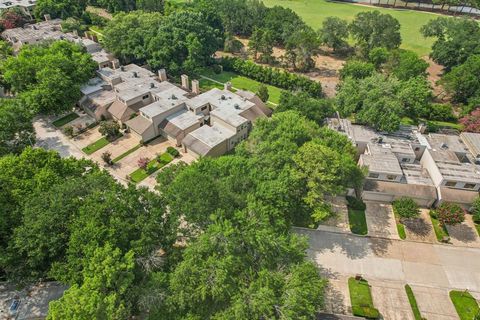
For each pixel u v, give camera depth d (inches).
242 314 1357.0
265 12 5393.7
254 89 4023.1
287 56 4478.3
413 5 7042.3
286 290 1478.8
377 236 2298.2
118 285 1472.7
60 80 3024.1
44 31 4520.2
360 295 1942.7
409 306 1916.8
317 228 2338.8
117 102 3294.8
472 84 3518.7
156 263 1624.0
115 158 2901.1
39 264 1670.8
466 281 2055.9
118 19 4333.2
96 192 1721.2
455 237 2303.2
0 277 1927.9
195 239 1720.0
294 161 2112.5
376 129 2935.5
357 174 2279.8
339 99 3161.9
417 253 2199.8
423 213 2461.9
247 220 1707.7
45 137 3088.1
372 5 7155.5
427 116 3521.2
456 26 4562.0
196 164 2132.1
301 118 2625.5
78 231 1558.8
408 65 3666.3
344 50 5098.4
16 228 1643.7
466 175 2427.4
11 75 3093.0
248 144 2425.0
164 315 1477.6
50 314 1373.0
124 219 1659.7
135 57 4092.0
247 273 1541.6
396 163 2541.8
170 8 5472.4
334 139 2466.8
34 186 1833.2
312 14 6560.0
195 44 3922.2
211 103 3238.2
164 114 3120.1
